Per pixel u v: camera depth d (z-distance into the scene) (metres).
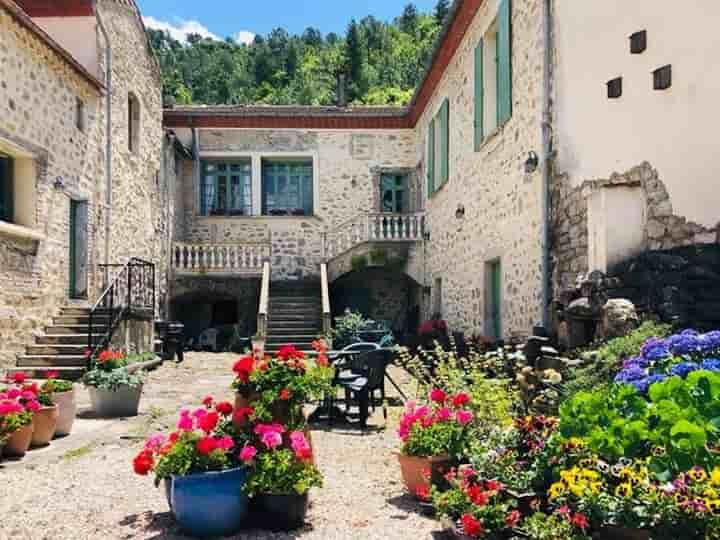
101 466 5.11
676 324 4.81
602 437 2.96
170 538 3.55
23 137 9.48
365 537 3.53
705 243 5.30
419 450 4.14
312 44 65.50
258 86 51.09
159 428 6.61
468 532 3.01
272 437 3.61
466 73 12.05
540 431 3.58
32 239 9.89
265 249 16.97
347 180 18.23
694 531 2.50
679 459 2.71
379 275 18.31
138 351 12.36
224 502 3.53
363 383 6.94
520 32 8.65
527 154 8.32
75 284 11.58
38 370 9.33
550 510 3.13
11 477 4.78
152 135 15.44
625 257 5.93
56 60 10.44
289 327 14.67
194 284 17.16
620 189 6.01
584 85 6.75
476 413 4.32
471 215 11.64
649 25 5.91
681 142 5.56
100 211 12.27
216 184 18.38
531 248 8.16
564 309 6.56
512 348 8.18
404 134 18.34
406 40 60.69
